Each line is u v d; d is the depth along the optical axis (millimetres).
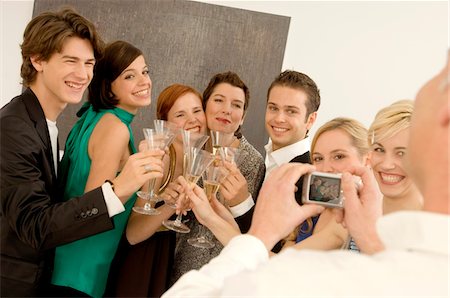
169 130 1726
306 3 3125
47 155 1736
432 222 653
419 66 3115
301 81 2158
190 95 2156
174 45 3098
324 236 1537
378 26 3119
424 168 684
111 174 1785
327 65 3135
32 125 1679
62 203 1648
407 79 3119
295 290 661
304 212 936
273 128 2188
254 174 2164
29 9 3125
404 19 3109
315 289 660
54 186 1802
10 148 1608
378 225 717
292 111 2145
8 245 1670
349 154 1790
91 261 1819
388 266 661
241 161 1952
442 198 665
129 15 3082
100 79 1928
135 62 1950
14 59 3141
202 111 2191
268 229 916
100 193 1645
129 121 1973
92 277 1821
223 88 2271
